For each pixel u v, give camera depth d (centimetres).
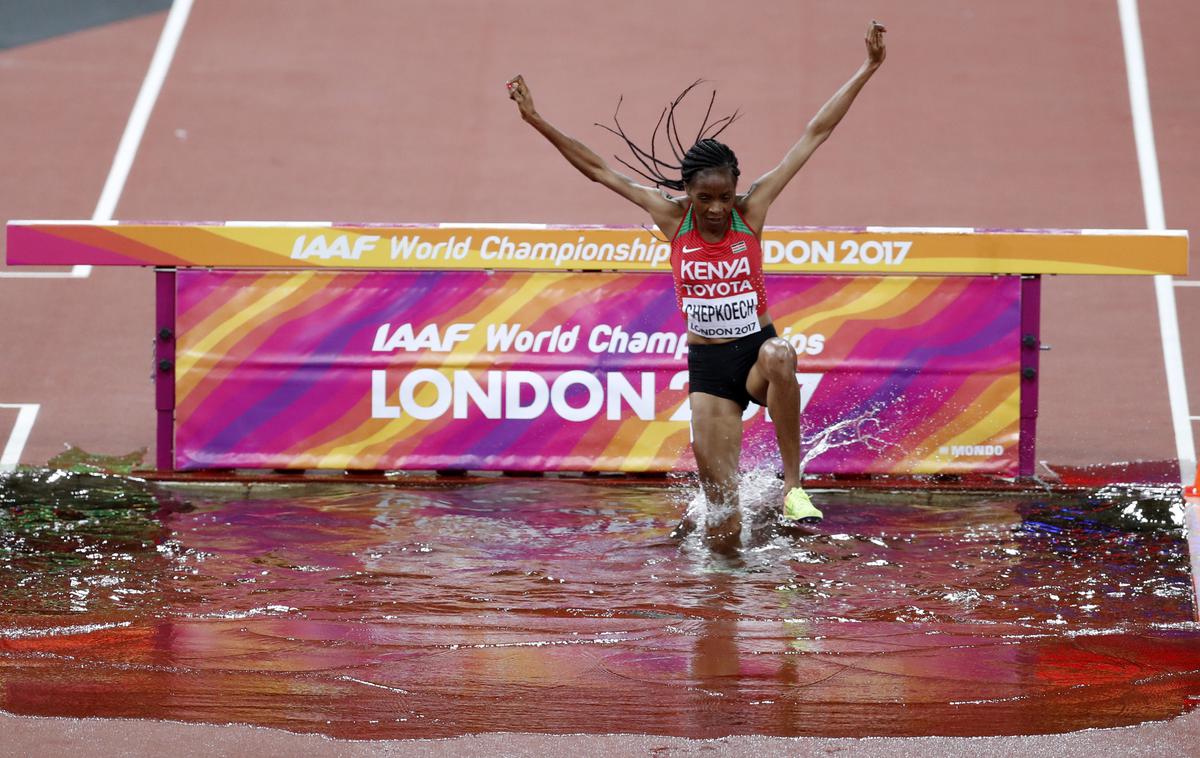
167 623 1856
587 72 5378
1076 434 3086
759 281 2233
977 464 2748
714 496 2331
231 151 4841
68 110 5081
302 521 2423
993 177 4731
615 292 2733
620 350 2739
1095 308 3894
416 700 1579
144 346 3591
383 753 1430
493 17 5803
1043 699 1591
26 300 3816
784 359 2184
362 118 5084
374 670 1678
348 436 2759
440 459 2761
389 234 2667
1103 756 1434
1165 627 1866
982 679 1656
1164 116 5144
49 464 2789
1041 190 4650
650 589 2036
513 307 2742
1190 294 3972
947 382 2739
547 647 1767
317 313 2742
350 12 5856
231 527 2375
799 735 1484
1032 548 2273
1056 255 2642
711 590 2034
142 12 5881
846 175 4716
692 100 5172
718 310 2236
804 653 1747
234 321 2739
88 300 3844
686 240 2209
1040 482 2709
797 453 2261
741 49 5538
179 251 2669
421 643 1780
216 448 2756
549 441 2761
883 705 1570
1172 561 2198
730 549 2253
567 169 4759
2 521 2372
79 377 3378
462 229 2666
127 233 2658
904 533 2362
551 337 2744
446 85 5316
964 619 1903
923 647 1775
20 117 5009
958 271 2656
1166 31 5709
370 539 2306
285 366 2745
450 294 2741
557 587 2044
